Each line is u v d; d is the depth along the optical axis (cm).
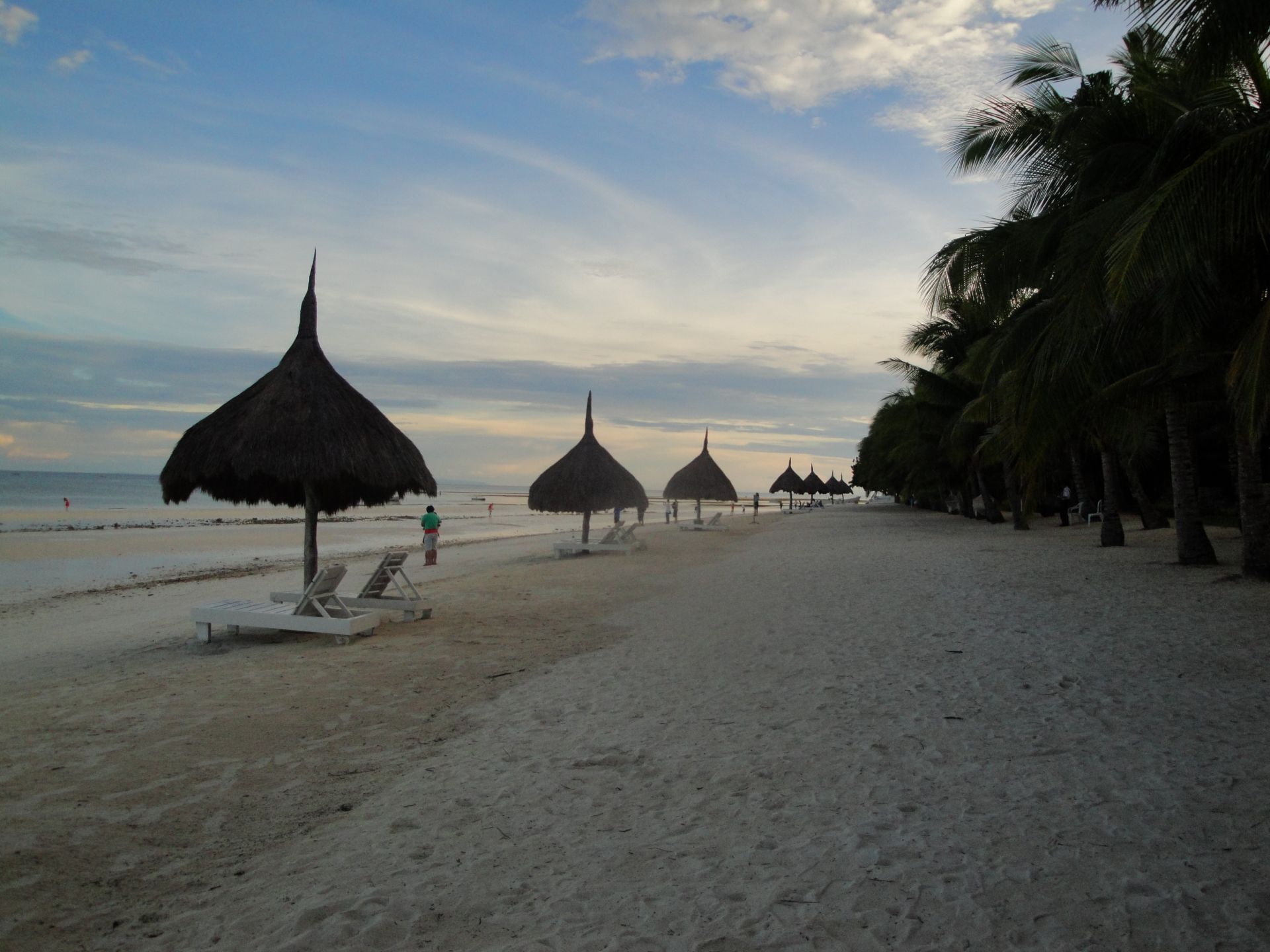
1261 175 618
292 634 906
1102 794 402
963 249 1247
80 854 358
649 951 277
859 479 7700
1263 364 674
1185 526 1248
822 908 302
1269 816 367
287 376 927
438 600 1191
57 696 639
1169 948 268
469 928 294
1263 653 676
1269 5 590
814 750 484
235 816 402
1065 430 1151
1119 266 634
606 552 1988
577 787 436
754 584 1305
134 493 8269
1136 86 977
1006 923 288
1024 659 701
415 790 436
